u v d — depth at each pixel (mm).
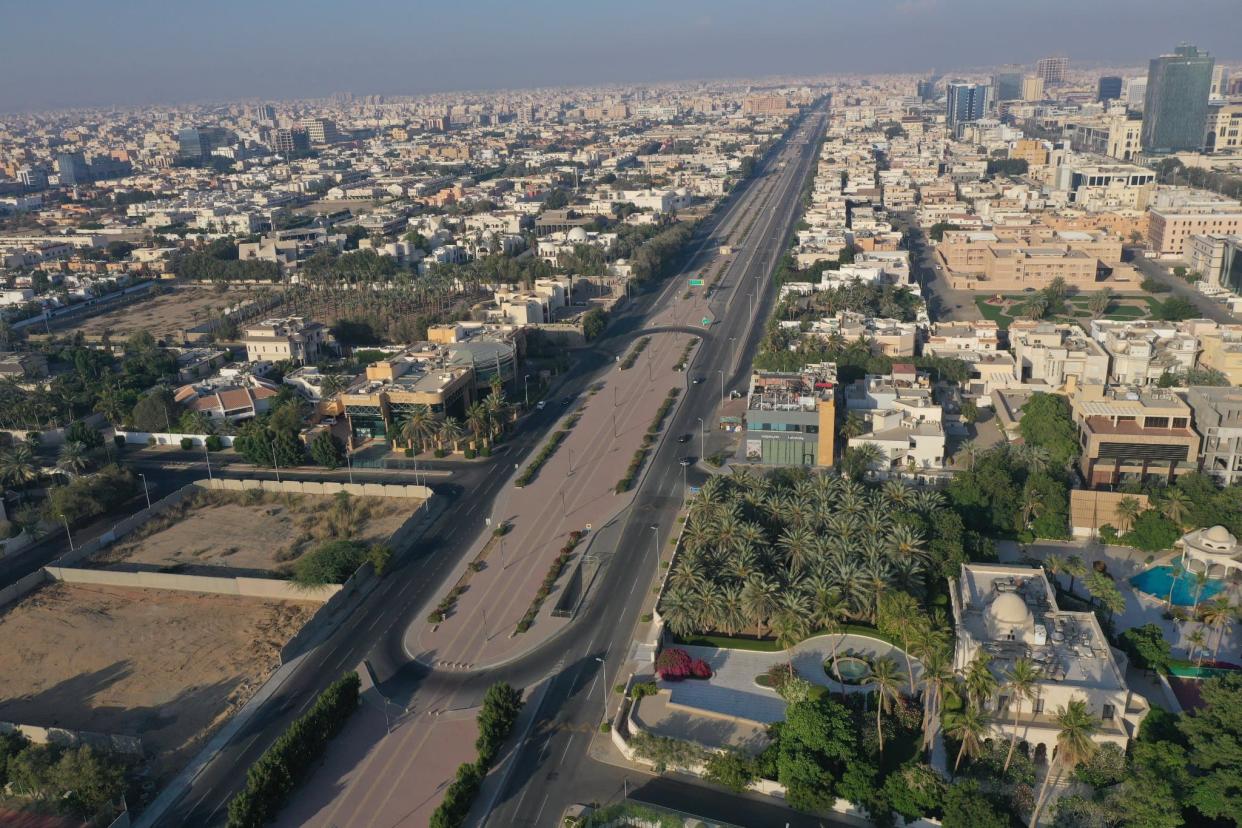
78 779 169375
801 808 163875
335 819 167125
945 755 173750
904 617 199250
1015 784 165625
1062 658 183500
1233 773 155625
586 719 191875
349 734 189750
